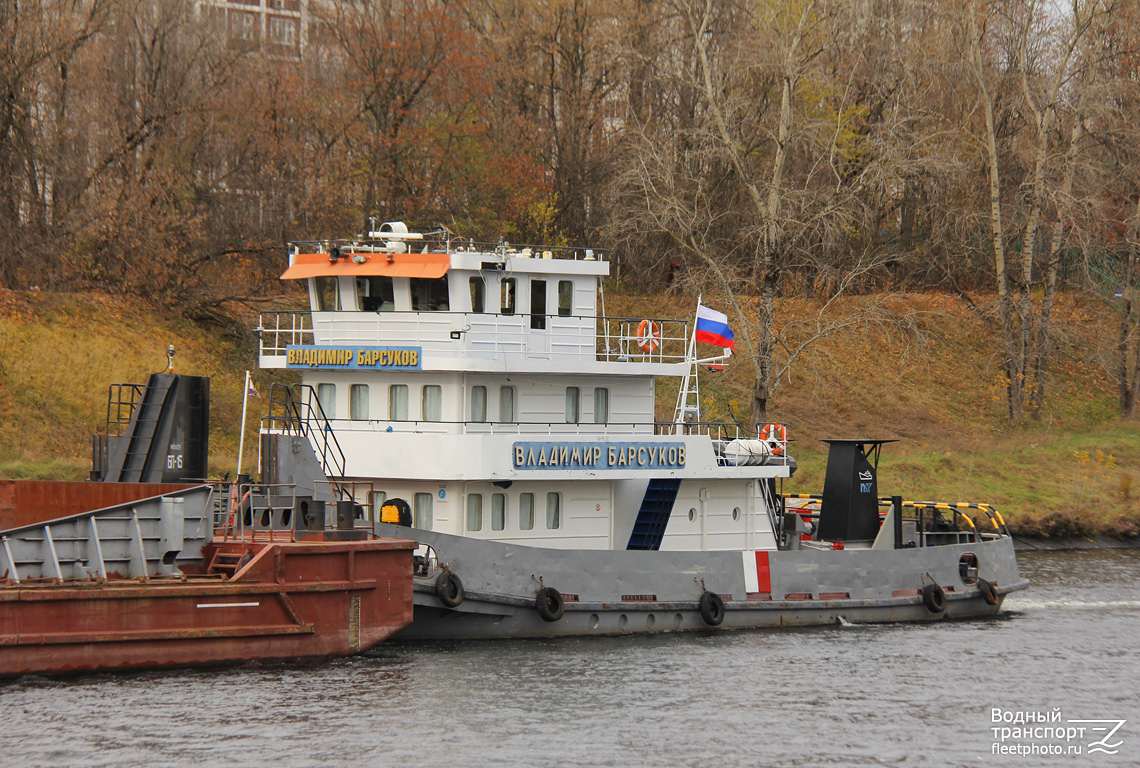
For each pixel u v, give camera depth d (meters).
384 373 59.91
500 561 55.91
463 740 43.06
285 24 144.88
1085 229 134.12
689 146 126.06
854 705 49.72
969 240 142.50
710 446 62.88
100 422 91.88
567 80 145.75
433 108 134.00
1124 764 44.06
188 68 122.12
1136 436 130.62
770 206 106.19
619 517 62.19
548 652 55.12
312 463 56.81
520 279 60.00
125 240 111.25
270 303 117.50
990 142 130.00
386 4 129.75
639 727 45.44
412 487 58.56
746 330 105.81
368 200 124.38
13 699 44.44
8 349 94.31
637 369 61.41
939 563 69.12
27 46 111.12
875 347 136.50
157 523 50.69
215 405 99.00
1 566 47.34
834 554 65.12
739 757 42.91
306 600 50.44
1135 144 131.25
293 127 124.50
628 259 126.31
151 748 40.78
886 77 123.94
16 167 111.19
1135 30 128.50
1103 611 72.75
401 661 52.47
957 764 43.44
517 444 56.84
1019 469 117.06
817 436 119.00
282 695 46.66
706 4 118.12
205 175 121.00
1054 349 140.88
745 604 61.72
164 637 47.53
